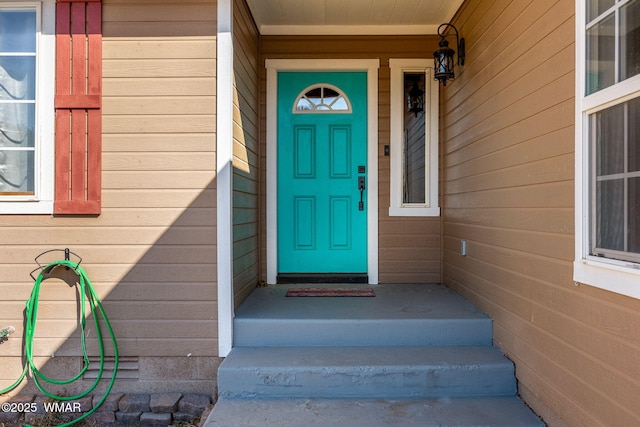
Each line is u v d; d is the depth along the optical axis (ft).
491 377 8.30
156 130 9.29
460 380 8.30
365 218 13.29
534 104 7.64
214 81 9.29
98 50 9.25
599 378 5.90
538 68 7.51
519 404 7.92
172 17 9.29
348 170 13.32
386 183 13.26
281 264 13.33
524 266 8.00
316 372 8.27
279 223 13.32
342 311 10.04
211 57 9.29
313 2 11.59
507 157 8.70
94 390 9.34
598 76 5.99
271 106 13.14
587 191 6.16
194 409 8.96
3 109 9.30
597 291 5.93
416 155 13.26
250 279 11.82
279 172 13.30
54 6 9.23
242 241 10.70
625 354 5.41
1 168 9.29
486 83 9.77
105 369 9.37
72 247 9.22
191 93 9.28
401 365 8.32
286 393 8.29
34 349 9.25
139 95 9.27
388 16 12.42
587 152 6.16
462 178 11.41
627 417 5.38
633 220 5.39
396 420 7.40
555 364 6.97
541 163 7.41
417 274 13.24
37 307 9.21
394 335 9.40
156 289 9.28
